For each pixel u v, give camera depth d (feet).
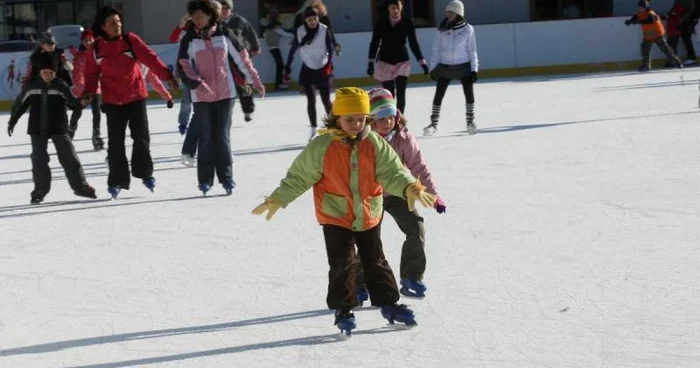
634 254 27.96
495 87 96.17
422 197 21.21
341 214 21.61
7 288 27.14
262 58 108.88
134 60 39.78
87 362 20.76
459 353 20.54
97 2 132.67
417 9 132.57
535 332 21.65
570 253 28.43
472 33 56.59
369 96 23.49
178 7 128.06
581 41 112.37
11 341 22.39
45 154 40.45
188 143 49.08
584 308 23.20
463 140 54.75
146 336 22.43
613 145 49.47
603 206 34.71
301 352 20.98
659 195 36.11
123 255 30.53
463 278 26.25
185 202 39.27
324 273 27.37
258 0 129.39
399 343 21.36
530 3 132.16
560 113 67.21
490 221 33.06
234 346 21.50
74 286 27.09
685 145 48.11
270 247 30.78
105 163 53.01
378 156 21.42
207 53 39.17
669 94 77.10
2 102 102.47
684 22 112.88
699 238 29.48
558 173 41.96
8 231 34.91
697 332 21.15
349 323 21.52
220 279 27.17
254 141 59.88
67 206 39.60
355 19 130.41
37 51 40.14
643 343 20.59
